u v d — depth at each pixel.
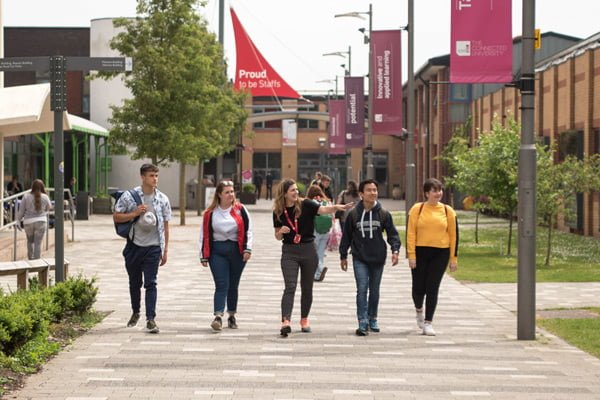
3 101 30.00
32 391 12.45
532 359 15.59
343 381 13.41
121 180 84.69
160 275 28.92
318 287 26.19
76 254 36.12
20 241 33.34
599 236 48.22
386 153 131.25
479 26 19.91
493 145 38.53
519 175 17.92
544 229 57.50
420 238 18.33
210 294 24.09
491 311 21.78
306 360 15.10
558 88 56.38
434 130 97.06
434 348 16.58
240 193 97.44
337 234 38.78
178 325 18.72
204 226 18.33
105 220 63.88
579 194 51.09
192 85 51.16
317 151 133.00
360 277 18.16
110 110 85.69
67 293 18.23
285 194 18.05
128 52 51.28
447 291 25.84
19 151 68.31
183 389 12.68
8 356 14.05
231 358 15.12
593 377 14.03
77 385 12.86
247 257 18.33
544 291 25.53
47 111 33.56
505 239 47.72
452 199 89.31
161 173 87.19
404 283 27.50
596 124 48.88
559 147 54.84
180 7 50.88
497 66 19.95
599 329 18.77
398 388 13.02
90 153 83.00
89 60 18.81
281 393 12.54
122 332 17.61
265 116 89.56
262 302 22.73
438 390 12.92
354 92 56.00
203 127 52.97
